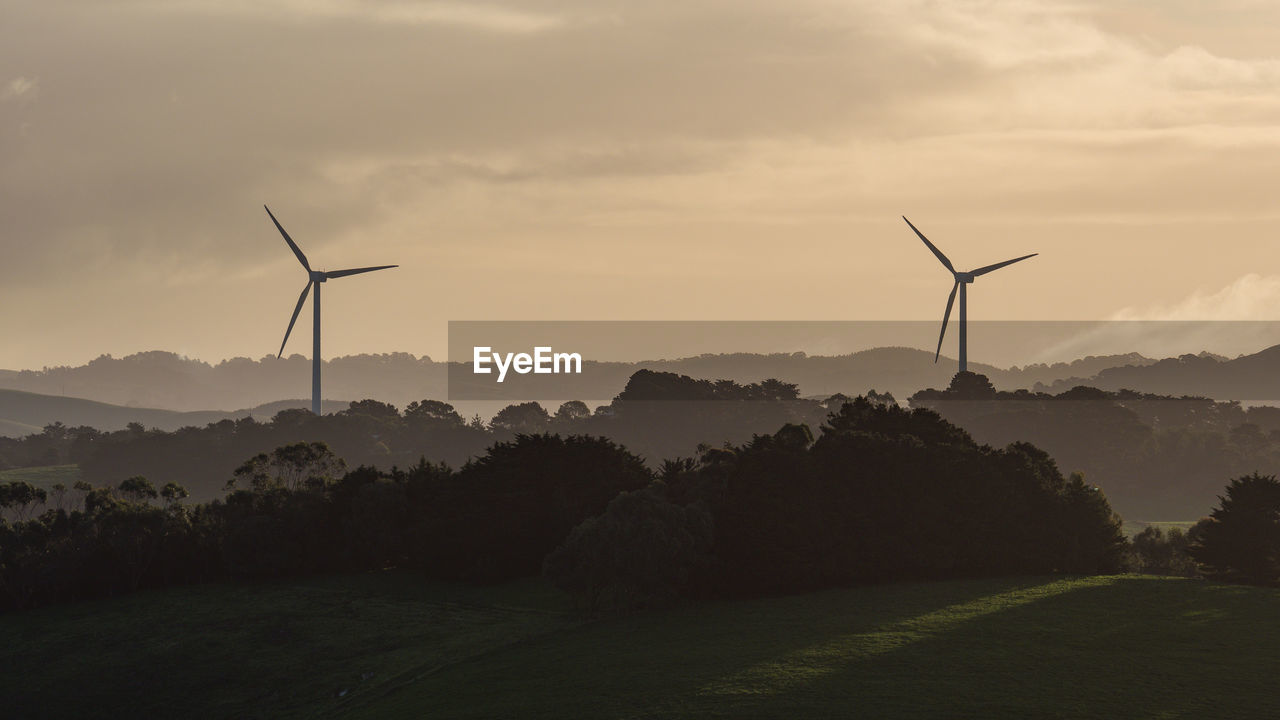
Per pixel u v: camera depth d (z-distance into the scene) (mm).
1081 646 68625
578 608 93875
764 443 107875
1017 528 97625
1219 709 55906
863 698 59688
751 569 92250
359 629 95062
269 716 76500
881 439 101062
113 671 89625
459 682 72312
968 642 70438
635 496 92250
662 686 64688
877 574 95500
